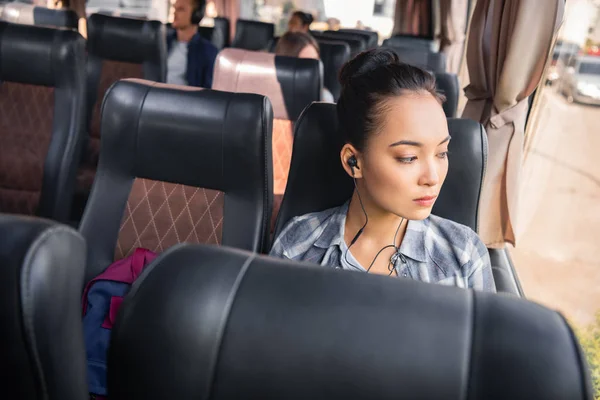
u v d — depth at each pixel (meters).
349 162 0.95
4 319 0.37
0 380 0.39
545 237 2.55
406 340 0.38
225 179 1.23
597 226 2.61
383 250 1.03
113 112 1.23
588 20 2.30
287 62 2.06
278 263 0.42
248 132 1.18
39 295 0.37
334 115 1.17
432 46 5.29
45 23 3.96
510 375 0.36
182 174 1.24
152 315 0.39
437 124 0.86
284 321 0.39
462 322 0.38
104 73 2.70
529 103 2.27
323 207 1.19
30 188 1.88
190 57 3.42
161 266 0.41
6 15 4.03
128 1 7.73
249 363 0.39
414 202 0.89
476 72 2.20
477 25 2.16
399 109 0.85
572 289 2.22
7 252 0.37
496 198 2.08
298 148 1.19
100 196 1.26
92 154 2.55
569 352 0.36
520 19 1.89
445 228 1.06
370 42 5.25
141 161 1.25
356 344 0.38
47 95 1.86
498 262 1.91
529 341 0.37
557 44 2.27
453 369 0.37
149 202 1.26
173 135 1.21
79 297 0.41
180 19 3.40
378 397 0.37
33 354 0.38
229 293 0.40
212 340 0.39
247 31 5.24
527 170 2.56
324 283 0.40
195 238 1.24
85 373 0.43
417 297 0.40
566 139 2.67
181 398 0.39
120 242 1.25
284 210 1.20
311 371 0.38
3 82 1.87
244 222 1.23
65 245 0.39
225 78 2.10
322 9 9.73
